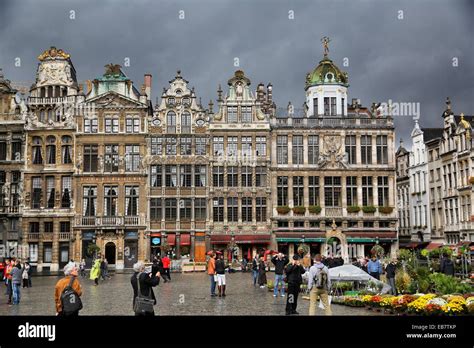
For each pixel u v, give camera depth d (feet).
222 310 76.84
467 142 197.57
